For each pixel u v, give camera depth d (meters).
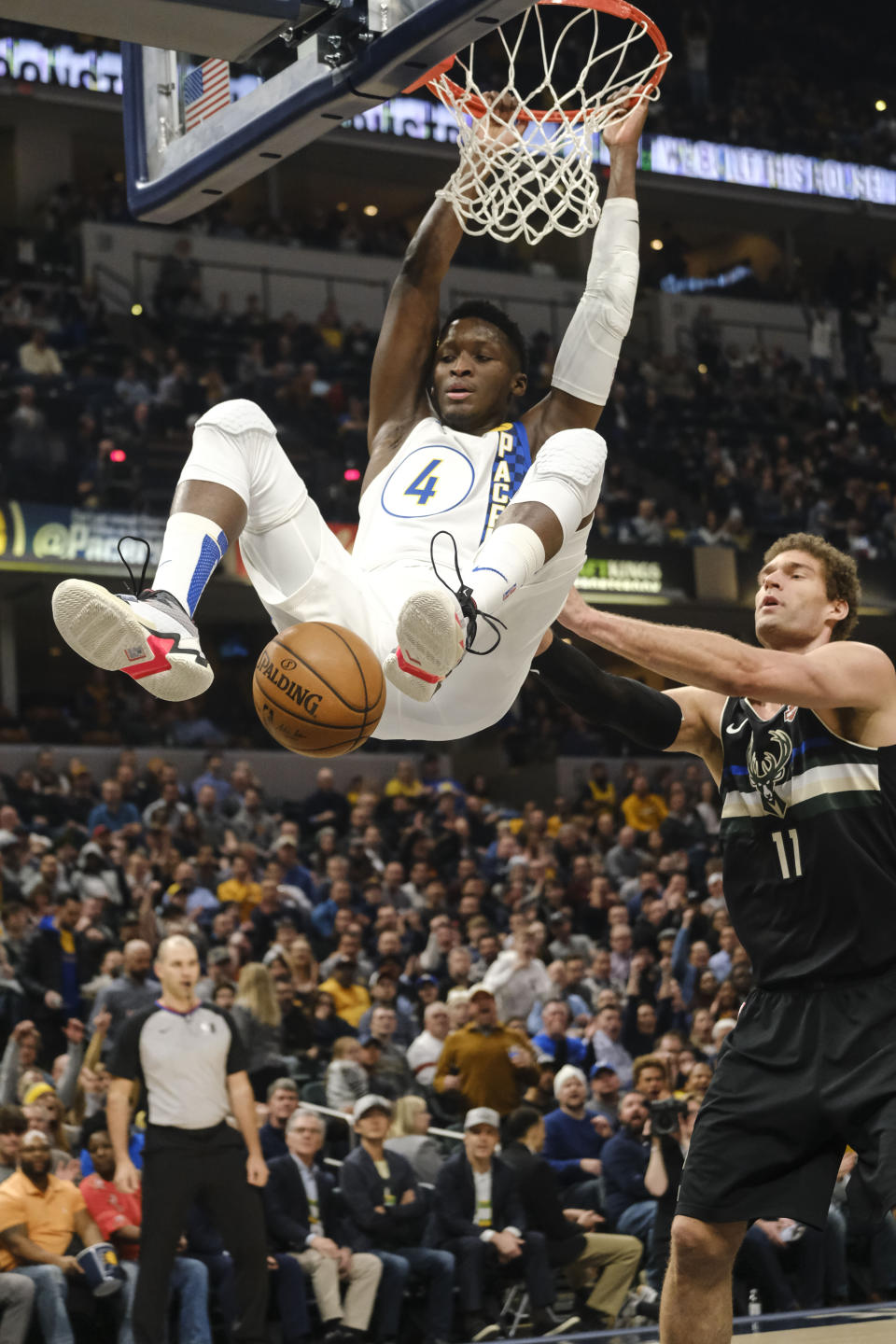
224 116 3.53
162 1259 5.68
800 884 3.05
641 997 10.06
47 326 17.95
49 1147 6.12
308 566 2.78
